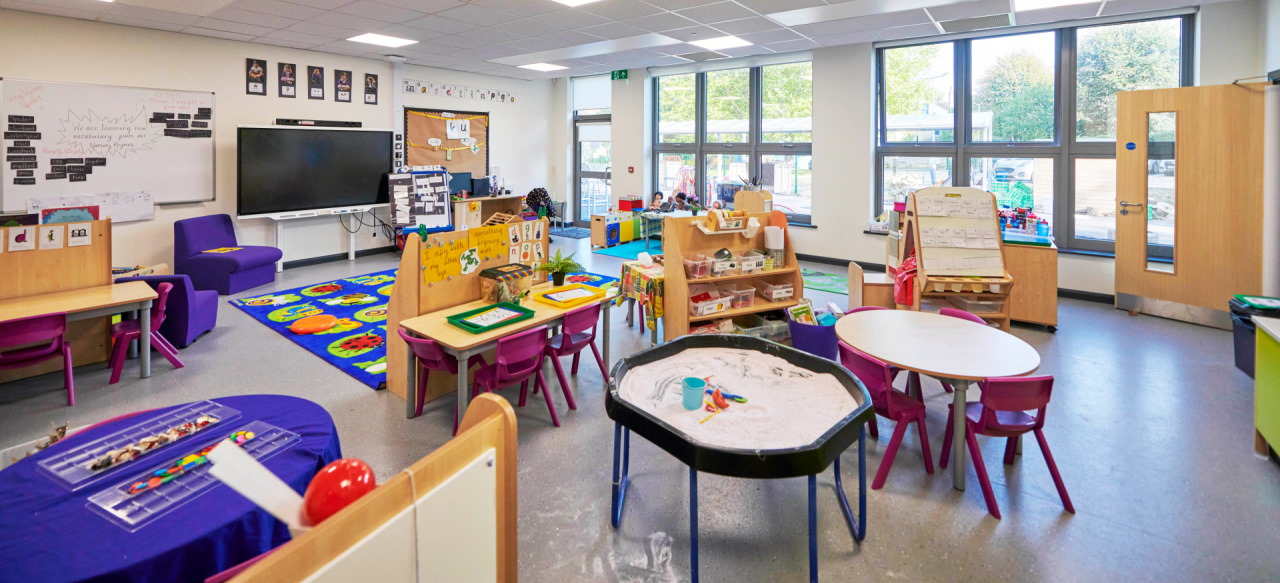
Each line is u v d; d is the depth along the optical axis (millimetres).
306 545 894
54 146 5875
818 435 2012
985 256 4621
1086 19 6184
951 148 7293
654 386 2398
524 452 3107
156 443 1794
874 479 2779
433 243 3584
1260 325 2885
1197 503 2631
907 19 6137
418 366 3549
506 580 1394
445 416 3525
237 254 6527
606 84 10727
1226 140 5090
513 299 3842
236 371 4215
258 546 1552
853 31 6770
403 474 1059
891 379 2707
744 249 4664
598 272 7691
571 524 2506
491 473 1288
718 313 4238
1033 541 2391
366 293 6523
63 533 1435
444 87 9430
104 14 5762
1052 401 3742
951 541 2395
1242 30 5402
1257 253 5023
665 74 9742
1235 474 2861
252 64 7230
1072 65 6426
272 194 7355
